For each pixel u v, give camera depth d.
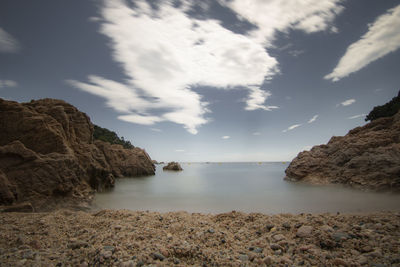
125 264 4.95
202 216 11.48
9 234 7.33
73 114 29.59
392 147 26.38
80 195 19.02
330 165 32.81
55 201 16.42
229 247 6.59
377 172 24.81
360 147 30.41
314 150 39.44
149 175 61.81
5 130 18.42
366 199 18.00
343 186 26.92
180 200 19.84
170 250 5.84
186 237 7.25
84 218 9.88
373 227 7.59
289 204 16.77
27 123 19.11
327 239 6.38
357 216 9.23
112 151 58.06
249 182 36.44
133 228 8.23
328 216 9.76
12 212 12.13
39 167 16.48
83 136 30.41
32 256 5.49
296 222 8.68
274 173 63.06
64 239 7.05
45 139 19.44
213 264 5.25
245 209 15.51
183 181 41.03
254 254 5.88
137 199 20.69
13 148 16.02
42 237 7.20
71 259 5.40
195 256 5.65
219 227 8.96
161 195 23.16
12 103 19.77
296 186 29.06
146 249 5.96
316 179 32.03
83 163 24.66
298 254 5.85
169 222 9.53
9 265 4.91
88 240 6.86
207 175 58.66
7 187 13.90
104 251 5.60
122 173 56.31
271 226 8.41
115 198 21.30
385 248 5.86
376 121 35.69
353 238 6.57
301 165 36.09
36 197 15.46
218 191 25.64
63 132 22.98
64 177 17.73
